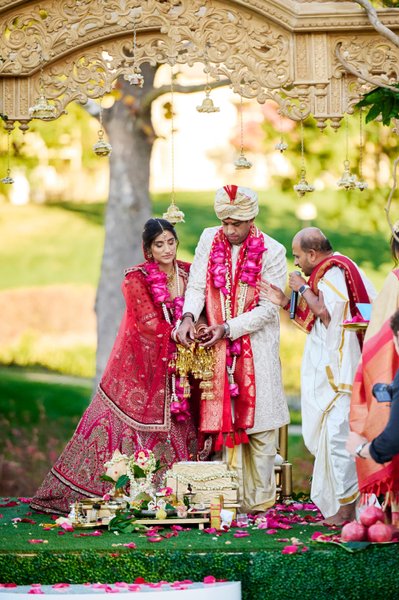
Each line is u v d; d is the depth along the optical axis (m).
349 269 8.21
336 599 6.96
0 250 22.56
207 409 8.59
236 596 6.88
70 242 22.69
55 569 7.12
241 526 8.20
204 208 21.86
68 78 8.80
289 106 8.72
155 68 14.69
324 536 7.55
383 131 15.78
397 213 20.59
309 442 8.23
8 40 8.74
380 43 8.62
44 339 22.03
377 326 7.52
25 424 20.45
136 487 8.30
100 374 15.32
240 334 8.56
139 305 8.89
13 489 19.44
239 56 8.69
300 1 8.62
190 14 8.68
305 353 8.41
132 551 7.19
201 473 8.33
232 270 8.74
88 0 8.70
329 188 21.14
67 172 22.56
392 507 7.44
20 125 8.85
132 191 15.10
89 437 8.96
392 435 6.87
